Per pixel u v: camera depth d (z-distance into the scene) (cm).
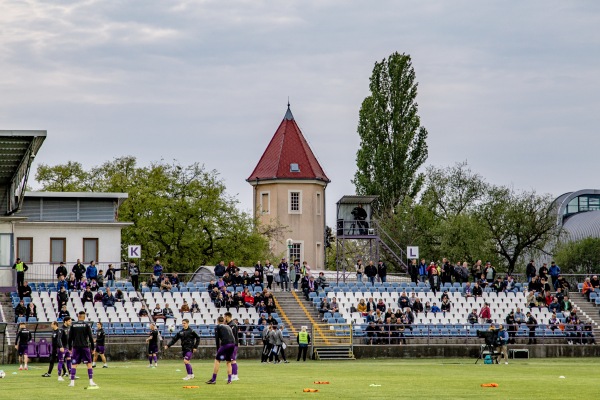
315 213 12106
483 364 5906
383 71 11894
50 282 7594
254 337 6794
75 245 7831
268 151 12338
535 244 11719
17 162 6600
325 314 7375
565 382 3947
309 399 3077
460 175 12119
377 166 11856
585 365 5741
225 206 10669
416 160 11894
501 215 11562
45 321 6612
